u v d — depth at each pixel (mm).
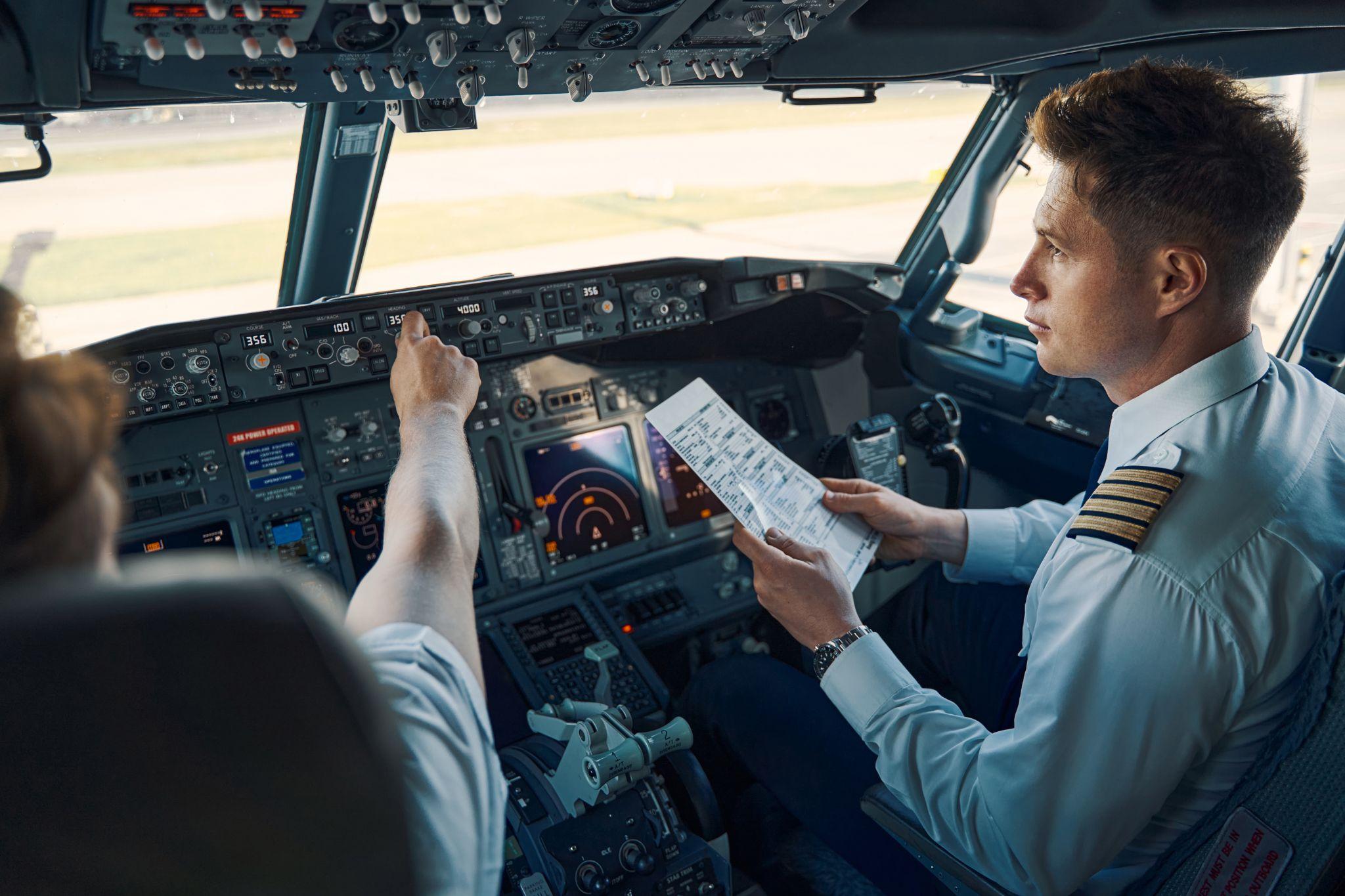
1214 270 1135
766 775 1969
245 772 397
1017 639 2297
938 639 2508
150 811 393
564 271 2598
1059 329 1256
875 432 2770
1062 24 2277
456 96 1923
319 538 2457
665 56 1942
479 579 2623
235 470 2377
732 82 2240
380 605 634
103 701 376
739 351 3055
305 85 1759
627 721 2008
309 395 2455
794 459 3158
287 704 396
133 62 1562
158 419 2215
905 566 3164
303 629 400
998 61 2445
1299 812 1037
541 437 2748
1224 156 1072
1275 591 1069
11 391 375
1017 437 3221
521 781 2023
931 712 1330
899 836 1477
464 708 586
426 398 925
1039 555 1831
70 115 1820
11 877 386
